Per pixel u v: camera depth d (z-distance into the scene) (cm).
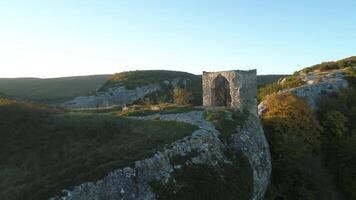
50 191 2173
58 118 3497
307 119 4931
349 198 4631
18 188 2298
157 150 2683
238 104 4275
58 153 2839
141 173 2477
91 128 3192
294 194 4094
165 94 11194
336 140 5294
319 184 4512
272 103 5144
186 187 2633
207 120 3566
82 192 2208
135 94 10825
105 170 2353
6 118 3272
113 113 4138
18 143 3052
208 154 3003
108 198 2273
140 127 3256
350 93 6394
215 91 4659
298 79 7700
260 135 3922
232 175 3050
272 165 4266
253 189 3262
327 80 6881
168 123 3375
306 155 4719
